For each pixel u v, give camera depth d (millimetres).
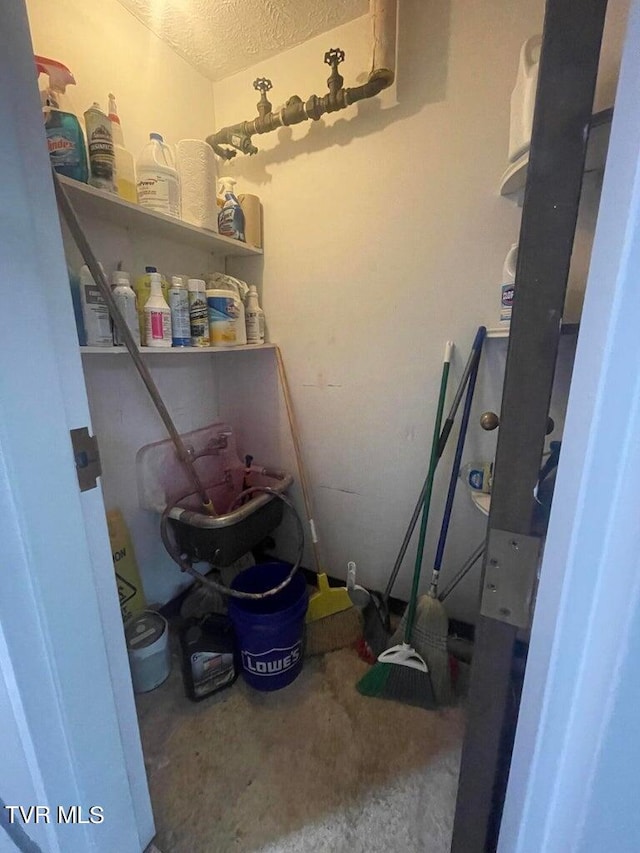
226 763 1050
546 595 384
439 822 912
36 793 622
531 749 414
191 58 1383
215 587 1279
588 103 365
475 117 1107
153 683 1276
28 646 556
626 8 645
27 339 511
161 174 1149
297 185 1418
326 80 1306
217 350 1343
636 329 277
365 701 1229
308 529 1729
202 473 1636
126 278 1123
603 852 360
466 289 1219
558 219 393
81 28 1081
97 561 666
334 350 1486
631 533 297
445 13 1089
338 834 894
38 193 530
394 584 1577
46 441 543
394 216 1277
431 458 1256
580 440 326
